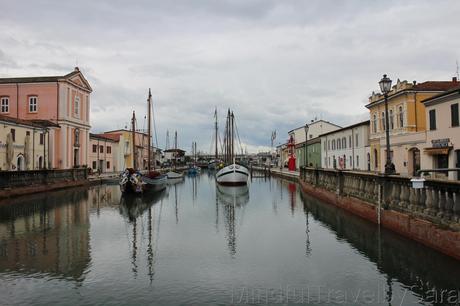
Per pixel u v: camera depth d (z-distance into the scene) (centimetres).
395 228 1692
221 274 1319
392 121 3997
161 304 1060
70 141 5888
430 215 1381
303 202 3338
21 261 1474
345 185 2591
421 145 3225
